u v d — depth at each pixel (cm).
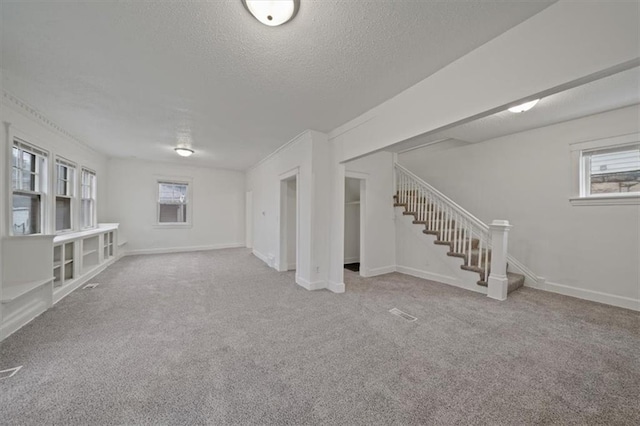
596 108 320
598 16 136
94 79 243
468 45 188
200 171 741
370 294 365
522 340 232
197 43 189
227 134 412
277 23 158
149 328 253
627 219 317
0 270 244
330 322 270
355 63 211
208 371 185
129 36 183
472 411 149
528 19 162
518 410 150
